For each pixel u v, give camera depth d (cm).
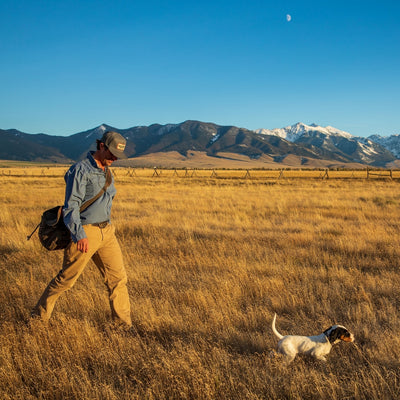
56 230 398
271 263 662
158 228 1042
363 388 296
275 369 319
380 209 1500
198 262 661
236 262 666
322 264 679
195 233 983
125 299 423
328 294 510
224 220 1230
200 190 2783
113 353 349
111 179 410
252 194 2366
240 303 489
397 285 536
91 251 399
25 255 747
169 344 382
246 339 377
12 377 314
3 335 381
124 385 309
